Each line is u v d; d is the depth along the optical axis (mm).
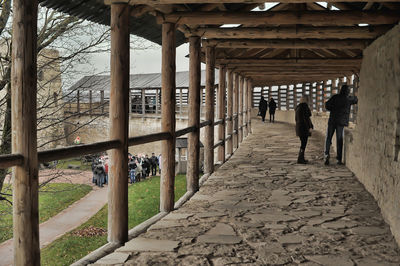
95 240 12164
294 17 5652
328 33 6594
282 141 15219
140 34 5984
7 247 11258
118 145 4188
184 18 5625
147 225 4895
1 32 7676
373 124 6340
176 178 19203
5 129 7914
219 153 10188
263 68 13164
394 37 5109
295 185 7289
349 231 4637
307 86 23953
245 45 8375
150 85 35812
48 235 13258
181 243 4219
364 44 7656
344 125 9547
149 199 16031
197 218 5188
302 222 5004
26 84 2656
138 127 36125
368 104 6840
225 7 6277
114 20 4180
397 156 4785
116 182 4230
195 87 6992
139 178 22188
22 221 2701
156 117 34094
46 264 10344
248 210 5582
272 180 7773
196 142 6934
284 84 27312
